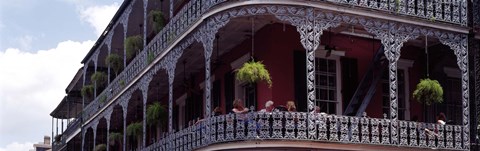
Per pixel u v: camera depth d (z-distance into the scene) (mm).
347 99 20203
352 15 17750
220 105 22734
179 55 20453
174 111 27547
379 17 18062
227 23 18109
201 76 24578
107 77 32594
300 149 16812
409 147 18078
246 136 16875
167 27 21953
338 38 20375
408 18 18484
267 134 16719
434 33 18922
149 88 27078
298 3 17125
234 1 17375
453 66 21812
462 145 18859
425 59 21484
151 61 23234
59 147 42812
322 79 19969
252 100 20469
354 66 20484
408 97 21234
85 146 37969
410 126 18219
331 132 17094
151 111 23906
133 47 25781
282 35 19453
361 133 17547
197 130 18625
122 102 27234
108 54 30375
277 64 19266
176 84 26656
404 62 21312
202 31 18594
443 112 21547
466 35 19391
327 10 17422
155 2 25000
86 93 33812
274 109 17594
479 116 19312
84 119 34656
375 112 20547
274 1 17047
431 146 18422
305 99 19484
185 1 24781
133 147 31562
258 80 17406
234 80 21578
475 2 19656
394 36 18297
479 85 19406
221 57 22672
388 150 17812
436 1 19094
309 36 17109
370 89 19266
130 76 26016
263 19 18672
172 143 20469
